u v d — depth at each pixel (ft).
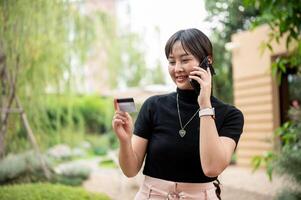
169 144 5.39
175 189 5.36
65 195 16.57
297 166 13.65
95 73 32.14
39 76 23.88
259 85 31.14
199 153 5.30
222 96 45.68
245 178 26.25
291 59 13.04
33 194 16.35
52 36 23.44
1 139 22.70
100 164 36.19
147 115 5.75
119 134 5.44
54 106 25.84
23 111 22.71
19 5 22.08
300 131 13.65
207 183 5.40
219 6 41.57
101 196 17.74
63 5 23.79
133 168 5.63
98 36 28.58
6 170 21.74
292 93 28.04
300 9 11.80
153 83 45.96
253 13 38.73
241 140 33.40
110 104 44.39
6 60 22.18
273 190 20.85
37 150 23.00
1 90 22.40
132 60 38.32
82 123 29.55
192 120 5.41
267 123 30.32
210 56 5.56
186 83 5.46
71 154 33.35
